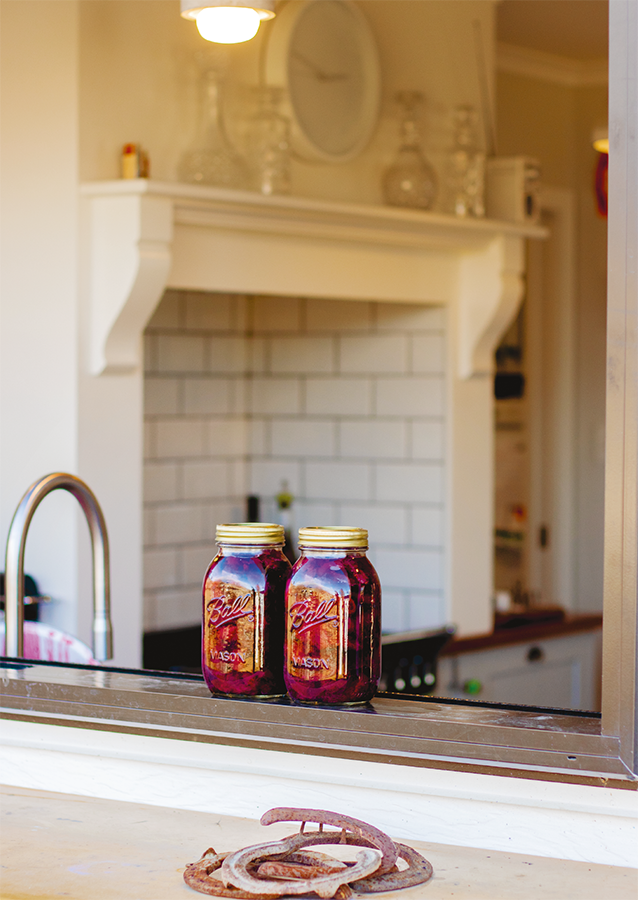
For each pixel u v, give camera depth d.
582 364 4.23
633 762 1.00
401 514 3.21
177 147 2.52
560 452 4.23
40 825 1.10
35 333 2.43
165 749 1.16
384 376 3.21
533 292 4.18
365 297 2.85
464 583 3.16
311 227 2.62
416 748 1.07
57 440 2.42
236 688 1.13
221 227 2.50
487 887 0.95
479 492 3.19
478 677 3.22
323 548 1.11
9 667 1.30
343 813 1.10
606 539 1.02
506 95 3.92
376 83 2.81
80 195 2.35
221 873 0.95
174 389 3.21
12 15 2.40
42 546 2.44
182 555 3.23
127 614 2.47
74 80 2.33
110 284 2.34
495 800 1.04
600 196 2.92
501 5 3.40
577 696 3.53
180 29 2.51
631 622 1.00
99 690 1.20
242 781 1.13
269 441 3.42
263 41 2.65
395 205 2.85
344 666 1.10
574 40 3.78
